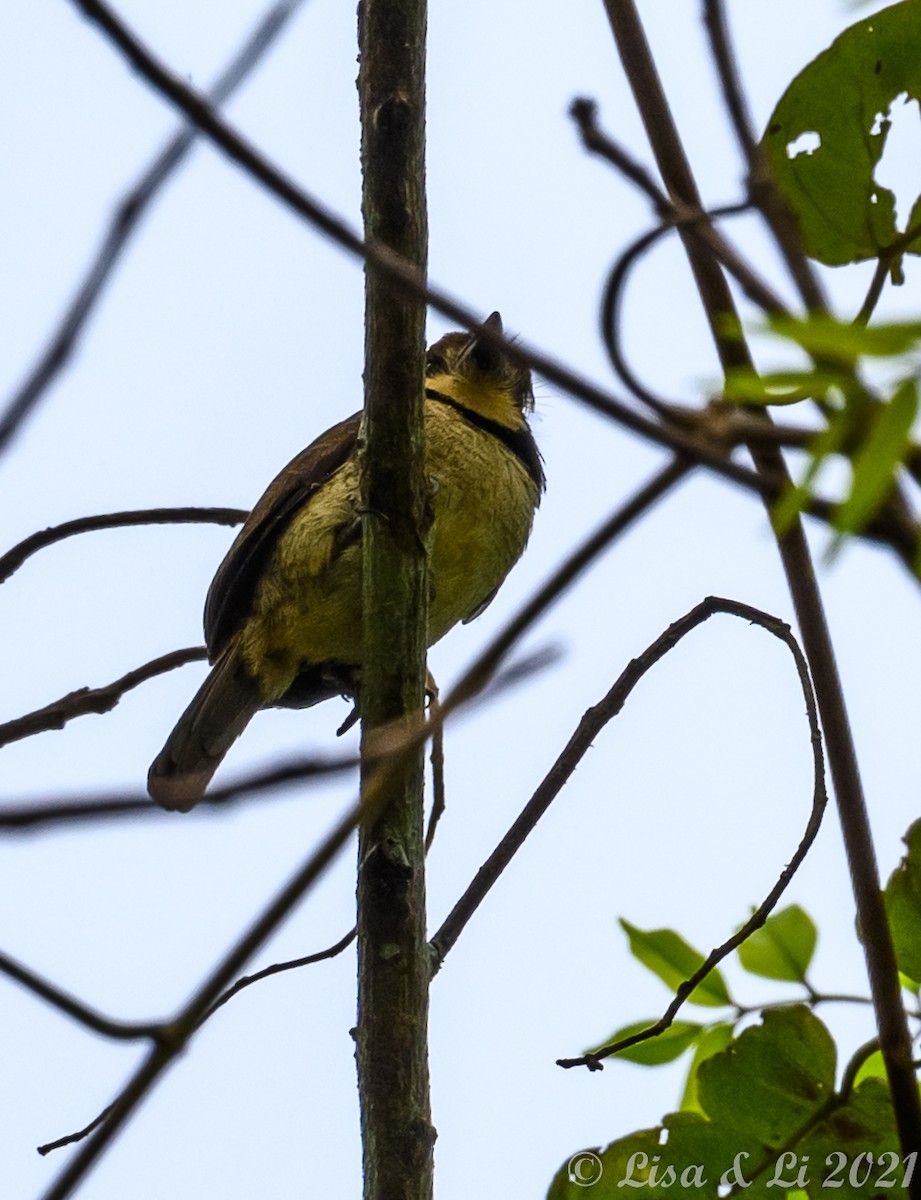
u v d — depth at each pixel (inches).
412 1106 236.1
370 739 227.5
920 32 199.6
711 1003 244.8
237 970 124.3
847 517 110.1
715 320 176.1
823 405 127.4
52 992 125.6
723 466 119.8
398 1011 239.0
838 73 200.7
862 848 194.4
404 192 231.8
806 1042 234.5
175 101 114.9
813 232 203.5
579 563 122.0
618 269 133.3
